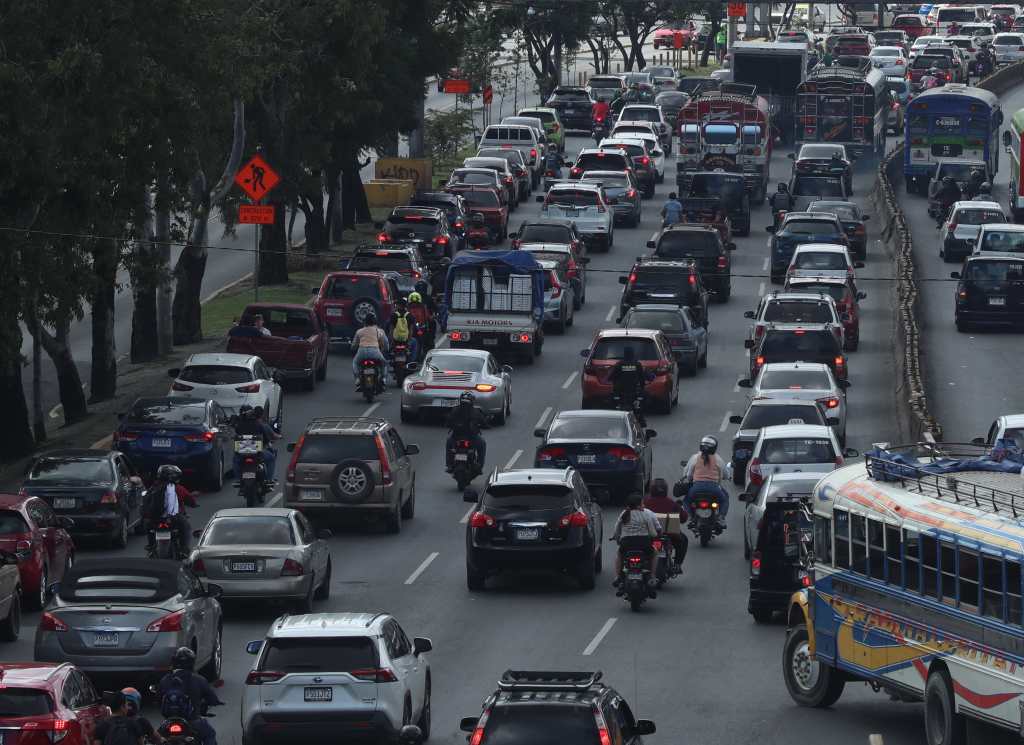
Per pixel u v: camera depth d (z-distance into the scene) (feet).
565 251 554.46
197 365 392.68
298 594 260.62
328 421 328.90
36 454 390.21
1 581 246.88
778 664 241.14
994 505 187.32
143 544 320.09
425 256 586.45
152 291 469.16
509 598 280.51
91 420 426.92
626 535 272.51
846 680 217.77
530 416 426.51
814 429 322.75
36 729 173.68
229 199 590.14
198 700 184.44
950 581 190.08
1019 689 176.24
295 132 596.29
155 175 406.62
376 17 567.18
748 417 365.81
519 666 237.45
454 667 236.63
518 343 479.82
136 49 368.48
